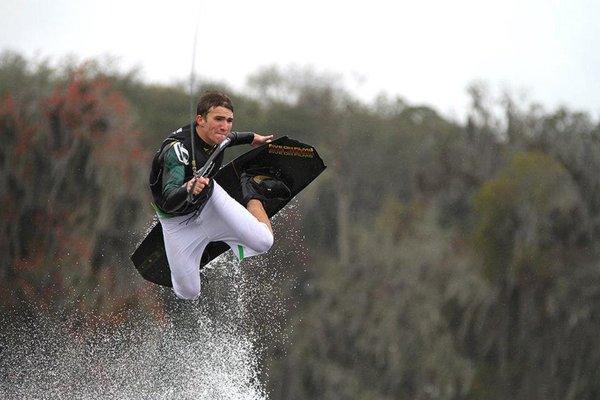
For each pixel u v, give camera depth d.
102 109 89.75
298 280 126.25
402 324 118.81
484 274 108.38
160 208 27.80
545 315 104.25
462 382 109.88
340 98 163.25
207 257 29.45
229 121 27.11
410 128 152.88
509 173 107.81
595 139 110.44
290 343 122.81
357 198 151.88
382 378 118.19
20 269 81.19
